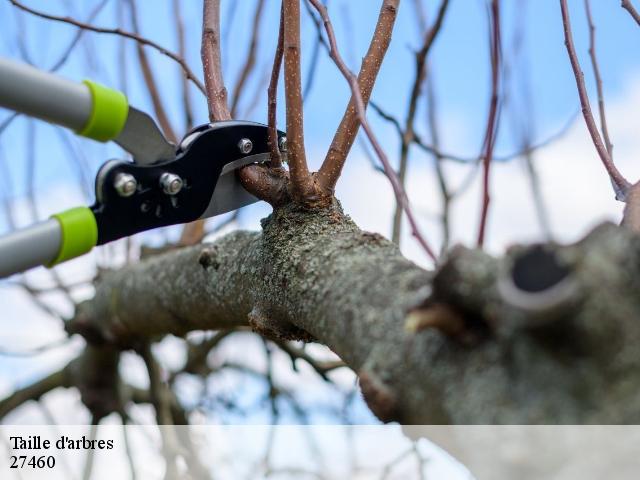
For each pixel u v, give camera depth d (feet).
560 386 2.68
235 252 5.09
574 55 4.71
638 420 2.62
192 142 4.40
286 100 4.27
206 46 5.16
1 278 3.70
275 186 4.60
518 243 2.76
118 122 3.89
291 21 4.20
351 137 4.48
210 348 8.22
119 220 4.06
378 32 4.69
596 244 2.75
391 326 3.41
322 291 3.99
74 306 7.52
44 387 8.11
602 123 5.17
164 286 6.02
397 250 4.10
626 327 2.63
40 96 3.65
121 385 8.02
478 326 2.95
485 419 2.79
